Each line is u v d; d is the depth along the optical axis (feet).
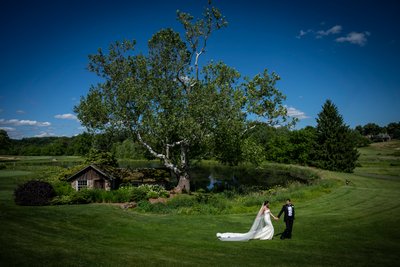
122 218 67.41
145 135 136.36
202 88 123.95
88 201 105.50
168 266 36.27
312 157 237.86
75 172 129.70
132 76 129.59
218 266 37.11
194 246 47.52
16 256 34.99
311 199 103.60
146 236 54.13
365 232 56.80
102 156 160.76
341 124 221.05
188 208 89.10
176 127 123.13
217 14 130.00
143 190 121.08
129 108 126.62
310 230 59.36
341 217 71.05
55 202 97.40
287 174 229.45
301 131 285.02
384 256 42.88
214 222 69.10
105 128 126.52
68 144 498.69
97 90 128.06
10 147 493.36
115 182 140.05
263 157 142.41
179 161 157.58
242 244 49.60
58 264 33.96
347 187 125.70
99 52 126.31
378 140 646.33
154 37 128.67
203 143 131.13
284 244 49.44
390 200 92.22
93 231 54.39
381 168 224.74
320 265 38.65
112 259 37.50
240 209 88.69
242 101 123.65
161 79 127.44
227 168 280.92
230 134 124.06
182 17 131.03
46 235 46.80
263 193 124.16
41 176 161.99
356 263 39.73
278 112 127.65
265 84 127.44
